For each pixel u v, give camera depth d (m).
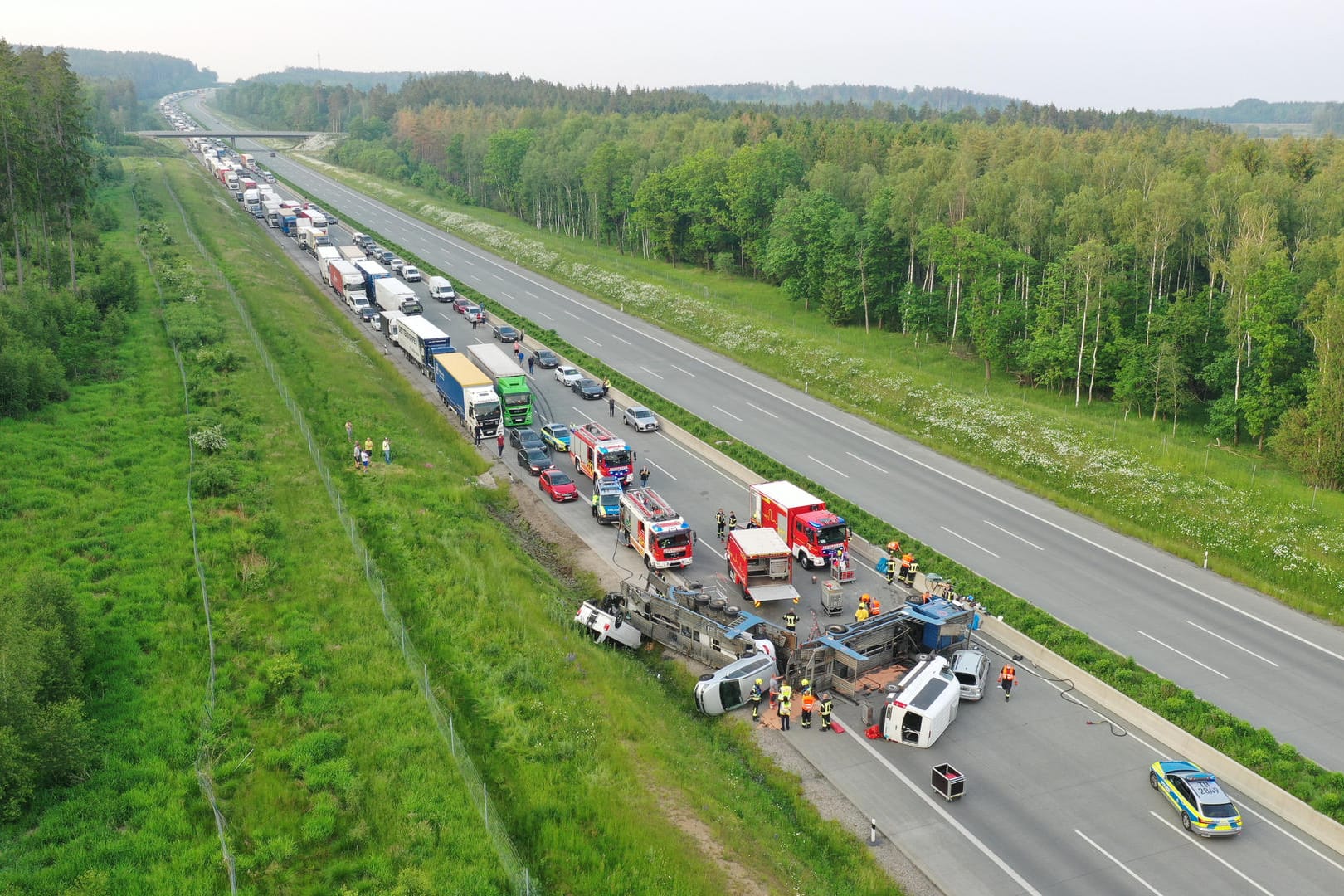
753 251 132.38
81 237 105.38
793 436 74.19
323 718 33.91
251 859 26.81
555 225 182.88
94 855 26.36
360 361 87.62
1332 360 62.78
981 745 38.28
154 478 51.09
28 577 35.69
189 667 35.75
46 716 29.25
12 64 81.38
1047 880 30.91
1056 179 109.81
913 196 104.56
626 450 62.75
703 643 44.59
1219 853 32.12
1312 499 59.19
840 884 30.61
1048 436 69.88
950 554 54.88
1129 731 39.16
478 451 71.12
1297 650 45.19
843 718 40.44
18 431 54.12
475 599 44.31
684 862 29.05
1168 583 51.94
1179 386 78.69
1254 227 80.12
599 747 34.47
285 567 44.31
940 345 102.06
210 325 80.56
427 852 27.83
